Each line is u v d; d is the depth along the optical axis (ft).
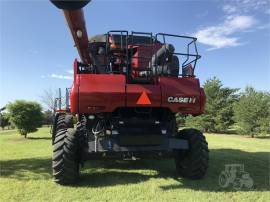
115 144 22.66
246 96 101.09
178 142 23.34
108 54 24.31
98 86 21.76
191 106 22.79
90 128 23.63
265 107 95.66
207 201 19.39
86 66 26.11
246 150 42.93
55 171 22.47
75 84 21.68
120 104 21.88
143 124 23.50
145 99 22.06
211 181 23.73
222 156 34.76
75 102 21.58
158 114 24.17
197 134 24.16
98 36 28.12
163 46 23.52
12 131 115.14
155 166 29.07
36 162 32.40
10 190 21.89
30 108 76.18
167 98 22.34
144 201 19.45
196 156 23.67
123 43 25.36
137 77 23.81
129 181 23.86
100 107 21.76
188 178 24.25
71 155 22.39
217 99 113.70
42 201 19.70
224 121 112.47
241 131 97.96
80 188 22.16
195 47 24.04
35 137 75.20
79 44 24.07
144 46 24.12
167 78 22.71
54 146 22.62
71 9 17.06
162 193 20.92
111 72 23.88
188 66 24.38
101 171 27.14
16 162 32.68
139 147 22.79
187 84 22.86
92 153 22.59
